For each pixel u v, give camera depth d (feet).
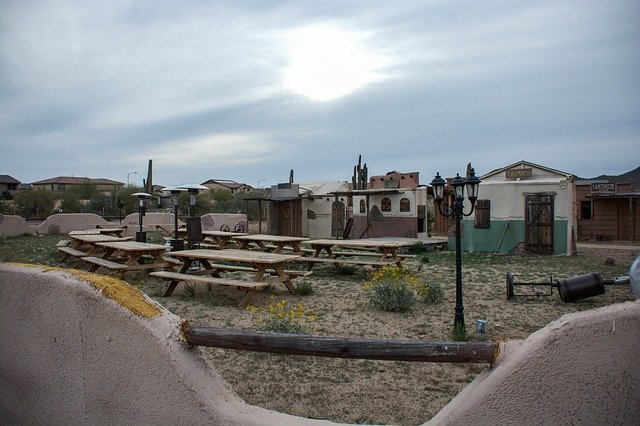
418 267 43.65
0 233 74.23
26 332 9.54
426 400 14.03
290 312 22.33
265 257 28.94
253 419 7.69
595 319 6.21
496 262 49.24
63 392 9.05
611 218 82.99
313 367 16.66
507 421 6.45
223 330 8.22
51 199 129.70
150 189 115.96
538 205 56.39
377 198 73.46
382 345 7.41
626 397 6.12
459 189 21.25
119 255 47.16
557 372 6.30
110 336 8.48
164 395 7.98
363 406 13.60
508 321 23.86
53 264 44.88
